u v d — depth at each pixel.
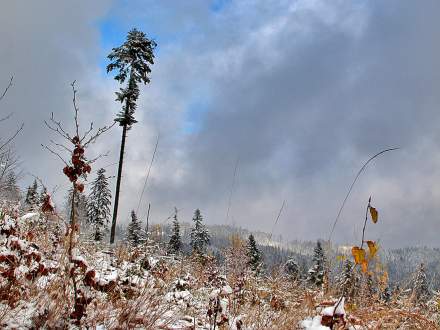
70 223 3.72
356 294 4.55
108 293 4.12
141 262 5.78
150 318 3.96
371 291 4.66
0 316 3.30
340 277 4.57
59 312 3.51
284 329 4.28
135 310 3.83
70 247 3.59
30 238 4.66
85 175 3.62
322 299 4.50
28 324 3.32
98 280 3.85
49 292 3.84
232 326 4.38
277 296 5.36
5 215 4.37
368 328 3.93
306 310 4.66
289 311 4.64
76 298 3.47
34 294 3.85
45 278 4.27
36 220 4.84
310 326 3.07
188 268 6.77
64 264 3.97
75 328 3.52
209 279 6.21
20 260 3.95
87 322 3.56
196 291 5.86
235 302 5.12
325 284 4.70
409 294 4.71
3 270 3.63
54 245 4.81
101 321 3.71
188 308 4.83
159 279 5.18
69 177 3.57
